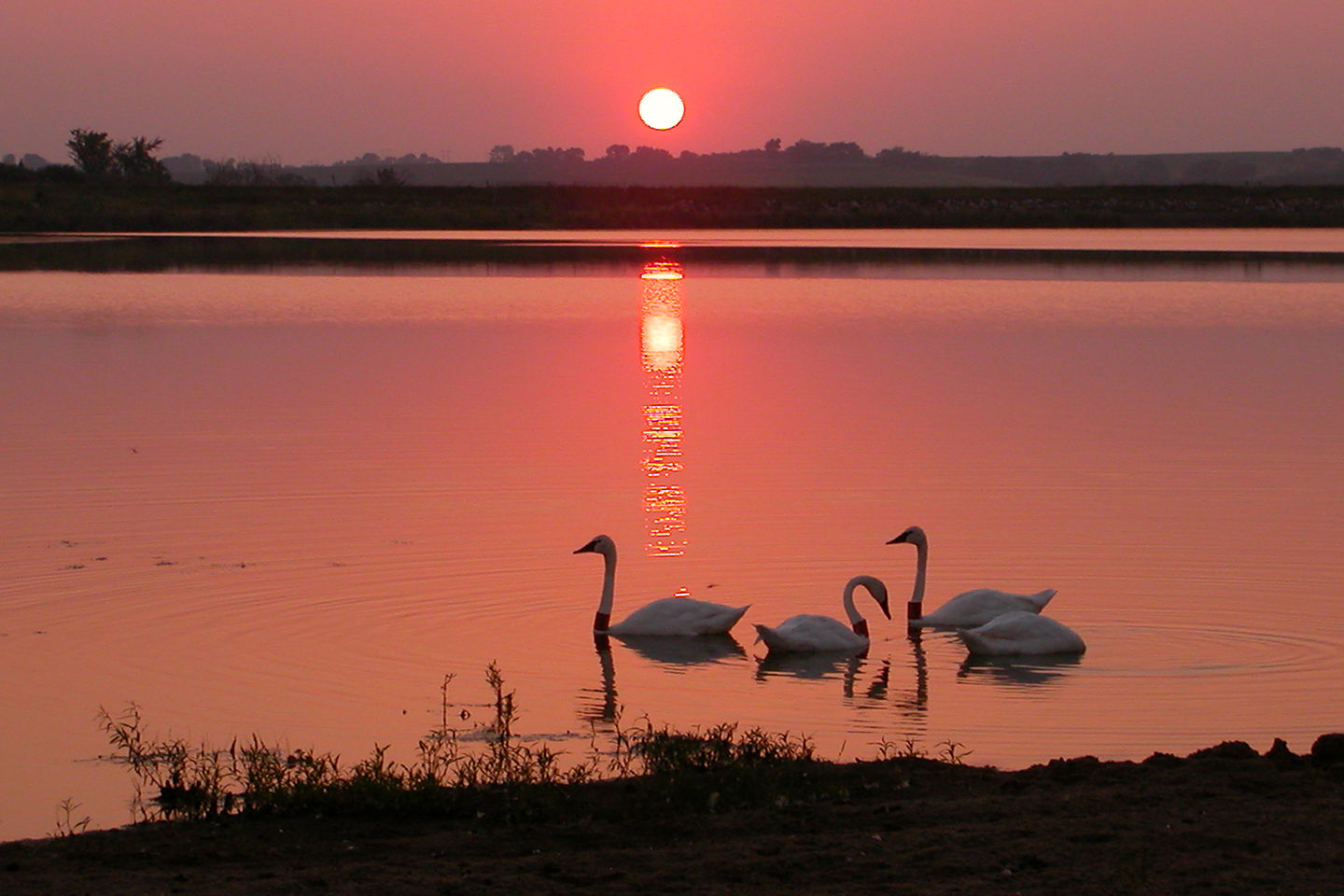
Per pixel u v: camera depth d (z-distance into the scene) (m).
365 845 8.58
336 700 12.04
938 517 18.17
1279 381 28.92
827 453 21.94
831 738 11.26
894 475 20.41
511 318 39.97
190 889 7.84
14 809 9.73
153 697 12.08
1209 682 12.62
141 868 8.25
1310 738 11.12
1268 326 37.91
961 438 23.05
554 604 14.91
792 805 9.09
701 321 39.34
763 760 9.99
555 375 29.72
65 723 11.45
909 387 28.16
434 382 28.84
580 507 18.61
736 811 9.03
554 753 10.74
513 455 21.75
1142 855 7.95
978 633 13.50
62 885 7.95
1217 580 15.55
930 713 11.91
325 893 7.75
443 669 12.94
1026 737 11.25
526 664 13.18
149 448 22.09
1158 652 13.46
